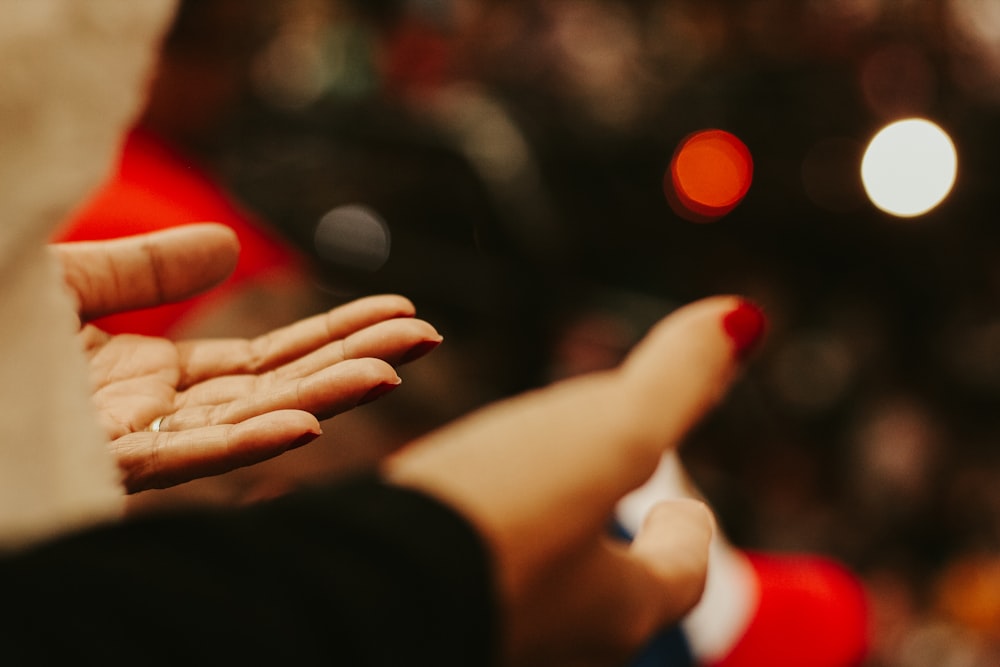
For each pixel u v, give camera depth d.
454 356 2.15
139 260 0.76
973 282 4.53
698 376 0.73
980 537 4.14
